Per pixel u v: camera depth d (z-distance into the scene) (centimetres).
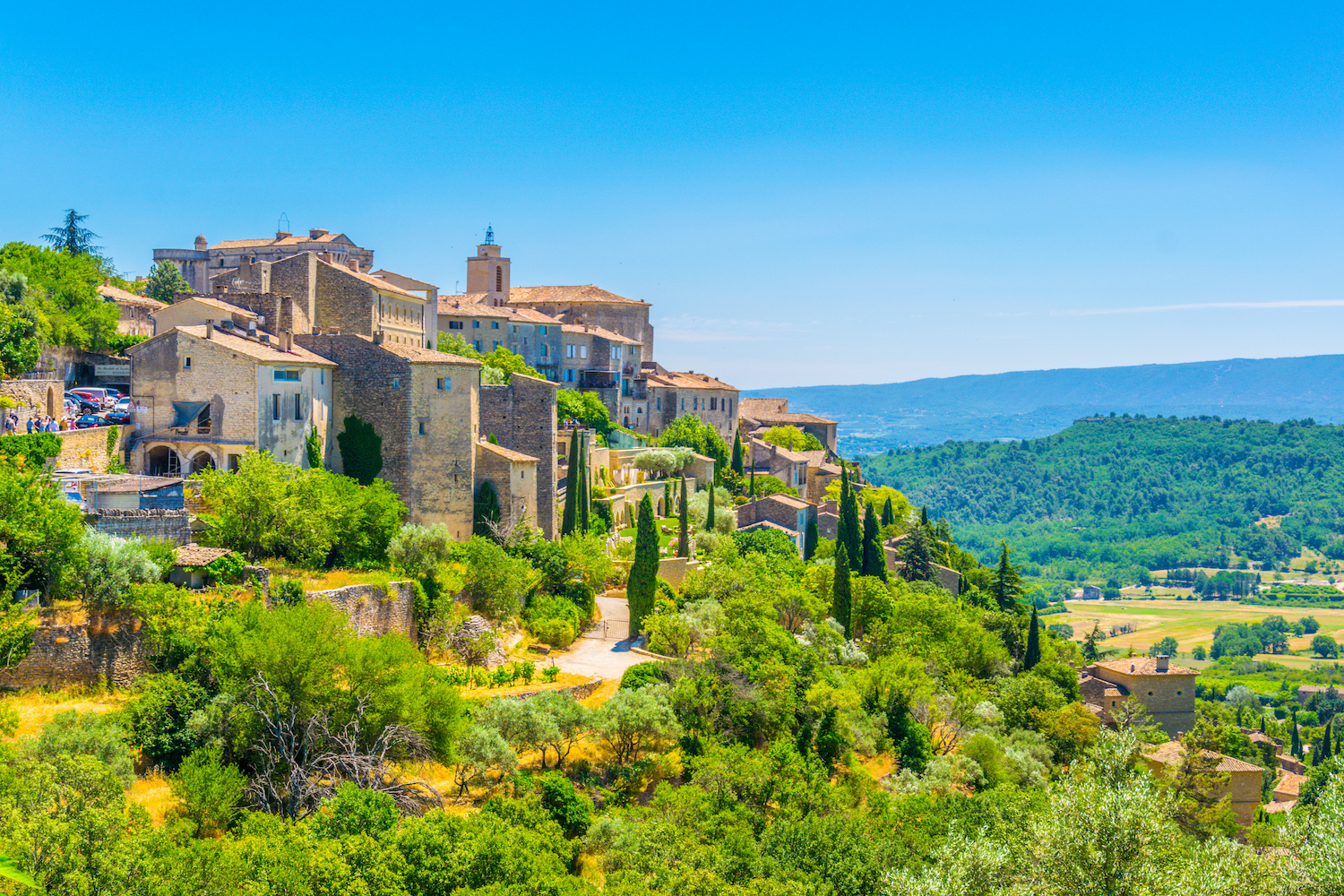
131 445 8631
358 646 5728
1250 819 10138
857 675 8325
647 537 9075
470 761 5669
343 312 10775
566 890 4422
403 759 5706
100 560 5728
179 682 5512
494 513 9706
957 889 4906
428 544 8031
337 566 7912
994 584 15400
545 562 9306
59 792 3956
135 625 5756
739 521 14250
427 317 13162
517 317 15962
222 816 4809
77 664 5522
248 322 9594
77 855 3656
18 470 6981
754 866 5162
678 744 6688
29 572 5519
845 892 5162
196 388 8656
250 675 5450
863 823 5850
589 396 15350
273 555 7425
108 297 13275
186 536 6875
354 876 4141
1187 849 5275
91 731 4747
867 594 10856
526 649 8331
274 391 8719
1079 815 4950
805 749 7294
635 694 6550
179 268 19425
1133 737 5809
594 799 5928
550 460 10738
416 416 9406
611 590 10381
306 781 5097
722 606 9050
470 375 9625
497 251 19350
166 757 5250
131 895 3694
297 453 9000
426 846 4428
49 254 11894
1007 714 9825
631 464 13950
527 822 5162
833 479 18250
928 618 10981
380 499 8325
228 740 5353
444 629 7769
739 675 7281
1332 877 4438
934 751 8362
